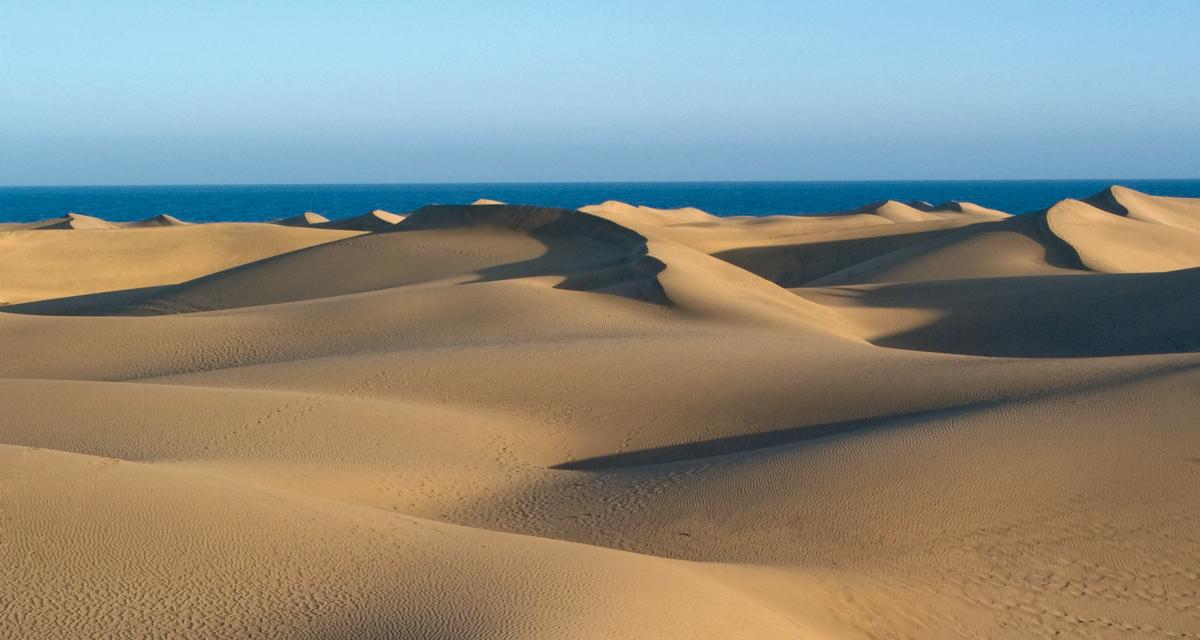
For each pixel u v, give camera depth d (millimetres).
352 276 53500
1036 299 43875
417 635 9617
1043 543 15312
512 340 31031
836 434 20000
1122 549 15195
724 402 23125
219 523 11875
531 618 9930
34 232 70562
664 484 17922
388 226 83188
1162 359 23562
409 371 25625
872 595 13695
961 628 13180
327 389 24469
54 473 12367
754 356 26750
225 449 19188
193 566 10922
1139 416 18531
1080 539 15391
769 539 15609
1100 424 18312
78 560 10781
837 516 16062
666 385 24250
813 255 70500
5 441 19312
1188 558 15016
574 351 27234
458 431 21375
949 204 110062
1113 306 41531
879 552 15125
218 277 55188
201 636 9594
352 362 26844
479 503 17844
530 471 19609
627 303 37875
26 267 64500
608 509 17156
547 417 22797
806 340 30172
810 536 15617
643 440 21578
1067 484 16578
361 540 12023
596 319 35094
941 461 17328
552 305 36719
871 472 17156
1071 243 57906
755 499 16781
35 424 20297
